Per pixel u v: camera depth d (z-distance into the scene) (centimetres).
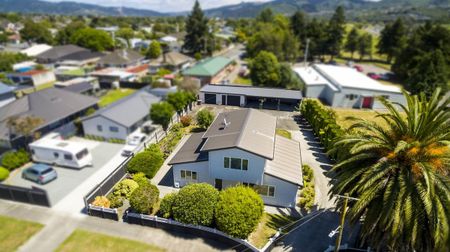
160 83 6384
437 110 1507
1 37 11925
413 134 1558
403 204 1391
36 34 11988
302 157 2958
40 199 2453
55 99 4556
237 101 4416
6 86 5284
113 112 4288
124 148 3844
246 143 2214
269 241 1873
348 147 1809
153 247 1953
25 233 2120
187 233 2067
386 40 9431
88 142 4197
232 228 1856
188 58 9431
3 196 2533
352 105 5022
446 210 1316
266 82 5866
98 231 2116
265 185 2259
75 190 2886
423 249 1434
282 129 3581
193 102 4409
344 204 1544
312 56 10194
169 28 18250
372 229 1516
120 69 8119
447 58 6419
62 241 2033
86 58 9194
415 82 5694
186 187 2105
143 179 2556
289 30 11519
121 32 13925
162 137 3509
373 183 1509
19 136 3628
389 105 1659
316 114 3494
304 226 2098
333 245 1916
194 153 2530
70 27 12238
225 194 1980
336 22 9688
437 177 1382
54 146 3397
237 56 11069
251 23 18412
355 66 8675
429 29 7581
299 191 2458
